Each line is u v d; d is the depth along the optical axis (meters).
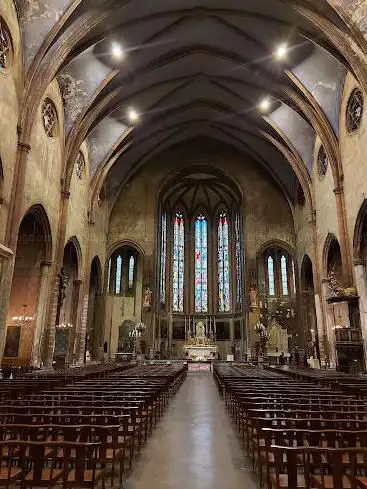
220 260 46.66
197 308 45.72
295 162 30.56
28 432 4.66
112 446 5.13
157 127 34.41
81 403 6.80
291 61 23.91
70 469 4.88
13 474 4.29
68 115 24.17
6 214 16.23
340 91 23.31
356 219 21.23
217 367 25.83
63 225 23.09
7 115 16.19
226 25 23.69
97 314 34.19
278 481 4.12
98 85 24.20
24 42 17.89
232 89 30.11
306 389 9.21
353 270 21.69
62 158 23.67
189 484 5.22
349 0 17.27
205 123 36.38
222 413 11.06
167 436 8.10
